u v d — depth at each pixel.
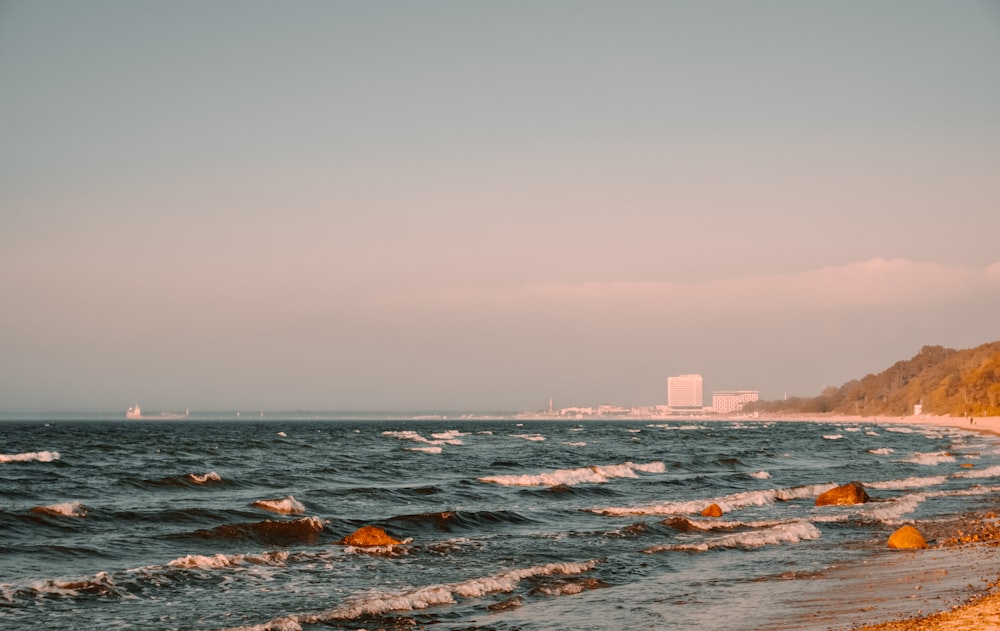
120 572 17.30
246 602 15.77
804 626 13.99
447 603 15.98
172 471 43.00
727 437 112.50
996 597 15.38
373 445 75.75
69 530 23.06
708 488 39.50
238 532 22.88
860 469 53.31
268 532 23.19
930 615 14.16
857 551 22.30
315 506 29.72
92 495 31.92
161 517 25.80
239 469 45.19
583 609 15.62
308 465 48.72
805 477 46.62
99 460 51.09
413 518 25.84
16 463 47.44
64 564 18.83
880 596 16.30
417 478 42.50
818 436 118.06
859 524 27.31
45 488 32.94
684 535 25.02
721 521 27.56
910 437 115.75
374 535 22.16
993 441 102.12
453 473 45.56
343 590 16.94
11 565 18.39
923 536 24.77
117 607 15.16
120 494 32.62
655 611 15.45
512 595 16.70
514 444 82.88
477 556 20.89
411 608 15.52
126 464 47.94
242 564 19.00
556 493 35.84
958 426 160.12
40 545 20.39
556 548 22.16
